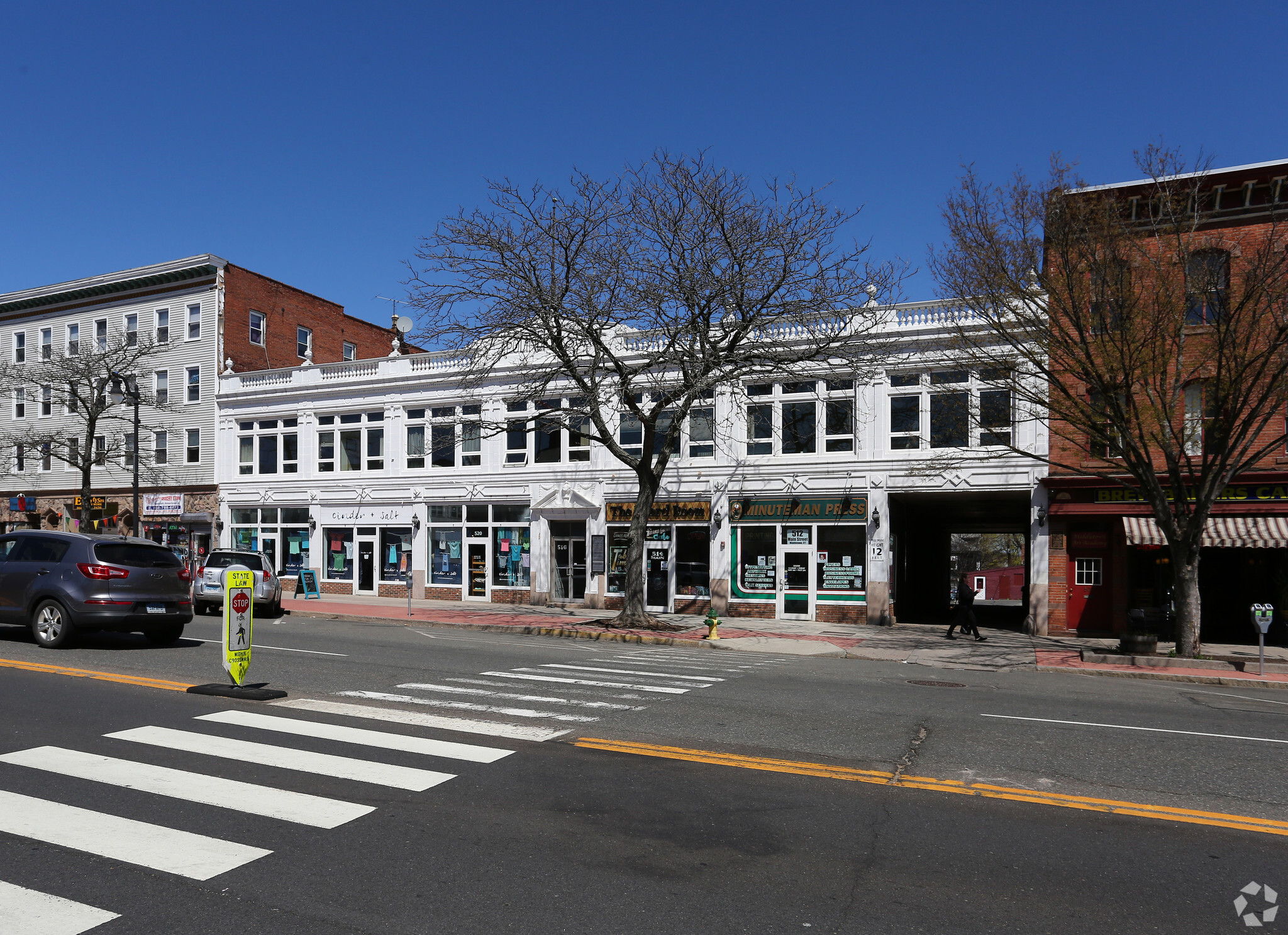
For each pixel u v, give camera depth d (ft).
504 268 68.59
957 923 14.37
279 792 20.43
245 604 33.04
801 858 17.19
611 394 81.41
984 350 69.21
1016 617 103.96
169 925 13.55
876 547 80.02
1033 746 27.78
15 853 16.35
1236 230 67.87
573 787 21.58
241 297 122.93
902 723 31.07
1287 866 17.43
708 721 30.45
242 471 114.73
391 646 53.01
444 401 100.22
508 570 96.12
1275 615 70.90
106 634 50.83
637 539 72.79
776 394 84.99
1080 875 16.67
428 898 14.80
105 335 129.49
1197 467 69.36
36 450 133.39
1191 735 30.78
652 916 14.34
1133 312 56.95
